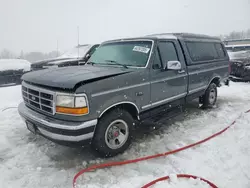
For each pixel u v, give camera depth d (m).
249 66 9.91
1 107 6.14
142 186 2.75
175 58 4.48
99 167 3.18
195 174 2.97
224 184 2.75
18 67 9.90
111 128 3.39
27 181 2.88
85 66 4.21
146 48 4.01
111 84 3.21
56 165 3.26
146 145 3.87
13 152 3.62
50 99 3.09
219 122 4.91
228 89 8.69
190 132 4.39
